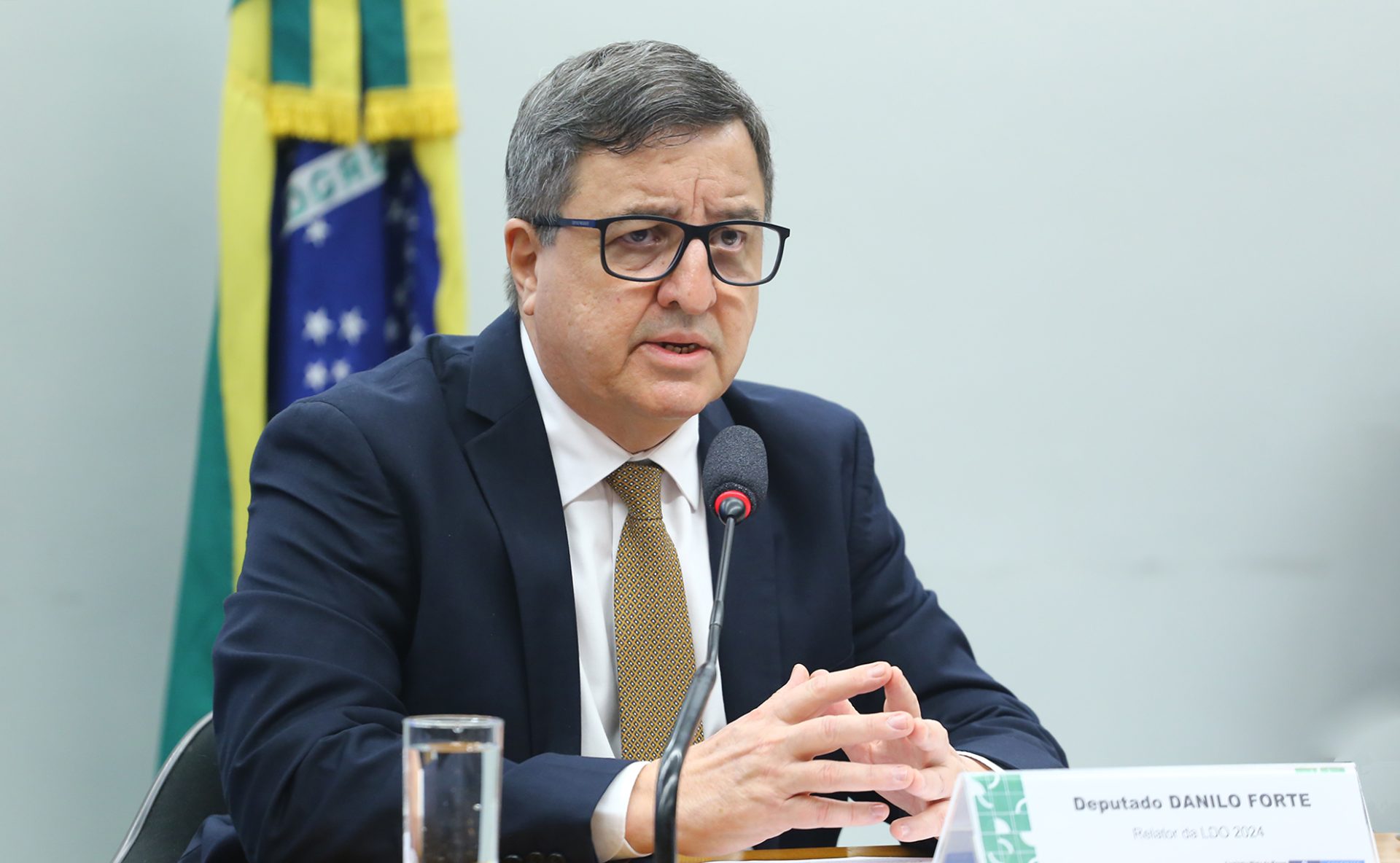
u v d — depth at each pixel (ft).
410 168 20.95
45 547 22.06
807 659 13.21
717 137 11.62
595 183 11.62
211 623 20.15
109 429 22.45
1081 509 24.44
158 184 22.82
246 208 19.95
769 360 24.07
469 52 23.56
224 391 19.95
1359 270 24.66
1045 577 24.34
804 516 13.70
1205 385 24.53
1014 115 24.39
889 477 24.23
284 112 19.99
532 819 9.28
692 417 13.30
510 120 23.68
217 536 20.17
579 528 12.58
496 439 12.51
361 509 11.89
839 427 14.55
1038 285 24.47
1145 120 24.50
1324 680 24.36
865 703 13.93
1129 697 24.27
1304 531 24.48
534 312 12.41
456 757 7.03
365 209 20.71
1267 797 7.66
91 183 22.47
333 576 11.52
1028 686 24.23
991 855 7.32
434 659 11.83
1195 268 24.53
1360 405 24.50
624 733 11.98
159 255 22.81
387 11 20.57
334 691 10.64
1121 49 24.47
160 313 22.81
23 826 21.75
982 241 24.39
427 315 20.70
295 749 10.14
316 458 12.11
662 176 11.48
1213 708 24.32
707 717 12.37
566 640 12.01
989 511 24.35
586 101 11.63
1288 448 24.53
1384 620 24.38
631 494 12.68
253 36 20.13
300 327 20.20
